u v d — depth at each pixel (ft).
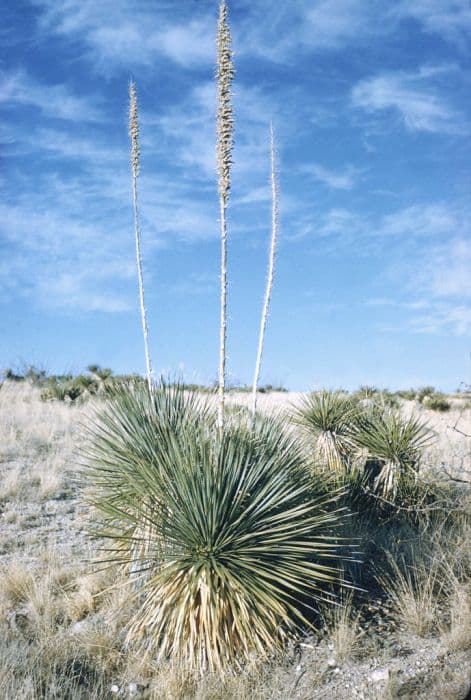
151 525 18.89
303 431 29.78
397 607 20.20
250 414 22.67
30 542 25.58
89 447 23.04
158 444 20.85
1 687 15.43
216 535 18.40
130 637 18.30
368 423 30.27
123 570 20.71
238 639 17.81
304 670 17.21
